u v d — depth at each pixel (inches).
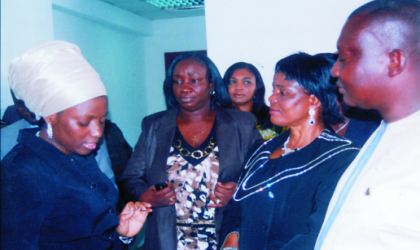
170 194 61.9
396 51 29.6
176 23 228.4
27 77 37.8
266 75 99.8
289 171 45.5
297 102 46.8
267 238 45.7
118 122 207.5
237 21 100.9
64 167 40.8
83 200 41.4
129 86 219.3
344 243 30.7
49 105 37.5
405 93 30.4
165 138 69.4
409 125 30.5
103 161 55.6
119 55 208.7
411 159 28.6
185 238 65.6
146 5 190.2
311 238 40.3
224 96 74.7
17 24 114.5
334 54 56.5
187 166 66.7
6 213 36.1
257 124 94.3
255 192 47.4
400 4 30.2
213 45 103.5
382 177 30.0
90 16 169.8
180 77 68.1
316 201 41.6
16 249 36.2
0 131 50.3
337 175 41.2
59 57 38.0
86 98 38.0
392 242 28.0
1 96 107.3
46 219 39.4
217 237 64.1
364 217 30.0
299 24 95.7
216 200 61.6
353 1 91.0
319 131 48.1
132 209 51.6
